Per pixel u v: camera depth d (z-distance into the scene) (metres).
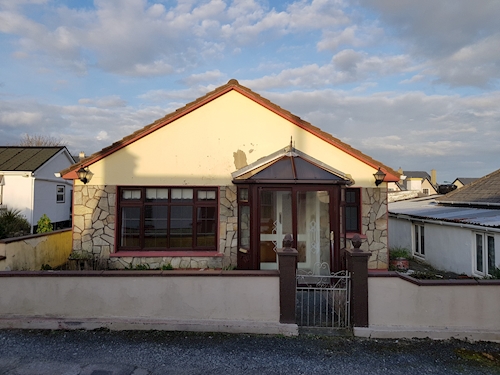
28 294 6.05
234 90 9.92
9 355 5.07
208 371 4.80
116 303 6.06
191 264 9.49
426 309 6.11
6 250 8.23
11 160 19.81
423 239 14.27
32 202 18.45
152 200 9.78
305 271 9.05
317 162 9.37
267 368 4.94
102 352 5.23
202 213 9.83
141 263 9.41
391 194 23.84
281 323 6.05
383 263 9.97
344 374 4.86
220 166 9.80
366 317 6.08
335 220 8.81
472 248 11.05
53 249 10.59
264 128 9.92
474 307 6.08
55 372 4.63
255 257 8.66
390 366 5.12
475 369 5.10
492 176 16.09
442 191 24.61
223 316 6.09
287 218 9.19
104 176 9.57
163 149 9.72
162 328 5.98
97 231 9.48
